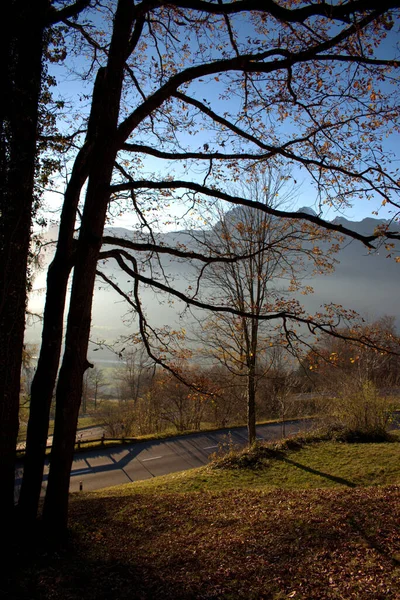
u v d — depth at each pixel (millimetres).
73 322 6473
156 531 7559
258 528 7387
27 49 5719
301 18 6070
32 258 6414
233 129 7406
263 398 27578
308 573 5473
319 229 8914
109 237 7246
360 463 14406
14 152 5566
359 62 6820
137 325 9938
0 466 5770
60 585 5043
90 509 9258
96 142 6691
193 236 9500
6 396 5770
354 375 19031
